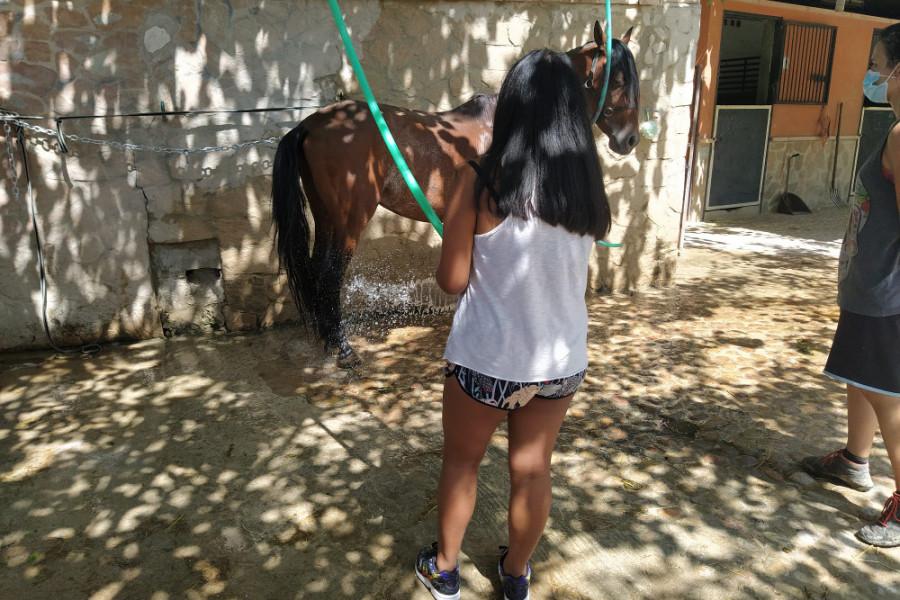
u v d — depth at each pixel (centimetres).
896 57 233
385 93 471
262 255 467
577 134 178
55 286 429
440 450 322
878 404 246
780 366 417
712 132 938
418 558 233
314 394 379
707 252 748
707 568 243
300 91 452
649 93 546
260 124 446
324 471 304
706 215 976
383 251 497
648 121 543
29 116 399
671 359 428
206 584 234
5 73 391
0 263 415
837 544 255
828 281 625
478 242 183
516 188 174
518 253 178
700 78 707
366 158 384
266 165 454
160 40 414
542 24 500
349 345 422
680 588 234
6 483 291
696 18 551
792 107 1041
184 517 270
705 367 415
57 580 235
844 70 1096
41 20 390
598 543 256
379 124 226
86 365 416
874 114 1179
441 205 409
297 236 388
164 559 246
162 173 433
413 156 393
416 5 463
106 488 289
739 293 582
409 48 469
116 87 412
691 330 483
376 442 329
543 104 176
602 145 536
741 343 457
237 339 462
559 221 176
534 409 197
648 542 257
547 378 184
